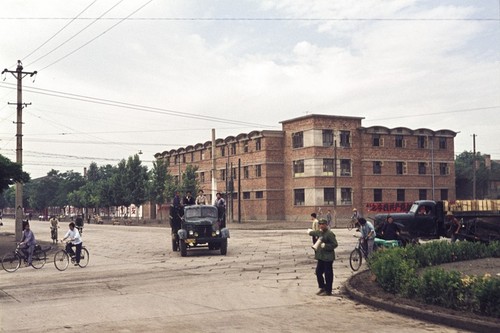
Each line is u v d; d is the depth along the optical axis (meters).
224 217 26.72
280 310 11.38
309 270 18.77
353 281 14.70
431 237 27.69
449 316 9.76
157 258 24.78
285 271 18.56
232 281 16.20
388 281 12.75
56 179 138.00
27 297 13.72
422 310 10.38
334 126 68.00
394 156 70.94
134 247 31.84
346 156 68.38
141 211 104.12
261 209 71.56
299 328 9.54
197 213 26.12
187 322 10.17
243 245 30.84
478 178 82.19
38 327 9.90
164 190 79.19
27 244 21.30
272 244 31.22
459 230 25.84
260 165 72.12
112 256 26.20
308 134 67.38
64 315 11.06
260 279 16.58
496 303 9.68
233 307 11.80
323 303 12.27
